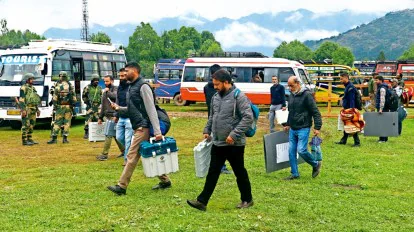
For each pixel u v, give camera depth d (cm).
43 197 934
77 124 2523
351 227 755
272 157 1120
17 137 1988
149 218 782
